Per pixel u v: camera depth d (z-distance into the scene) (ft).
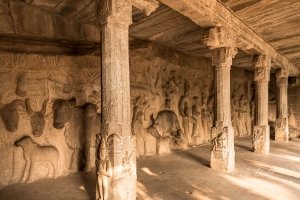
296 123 43.86
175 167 19.70
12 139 15.35
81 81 18.97
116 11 10.71
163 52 26.68
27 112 16.10
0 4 15.99
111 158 10.58
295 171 18.71
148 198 12.97
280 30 21.70
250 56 31.71
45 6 17.33
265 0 15.47
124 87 11.14
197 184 15.40
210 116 33.42
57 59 17.66
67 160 17.66
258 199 12.99
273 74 46.57
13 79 15.72
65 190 14.11
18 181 15.17
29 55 16.37
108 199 10.48
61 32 18.78
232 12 17.83
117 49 10.94
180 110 28.91
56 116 17.11
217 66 18.80
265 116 26.37
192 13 14.90
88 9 17.69
